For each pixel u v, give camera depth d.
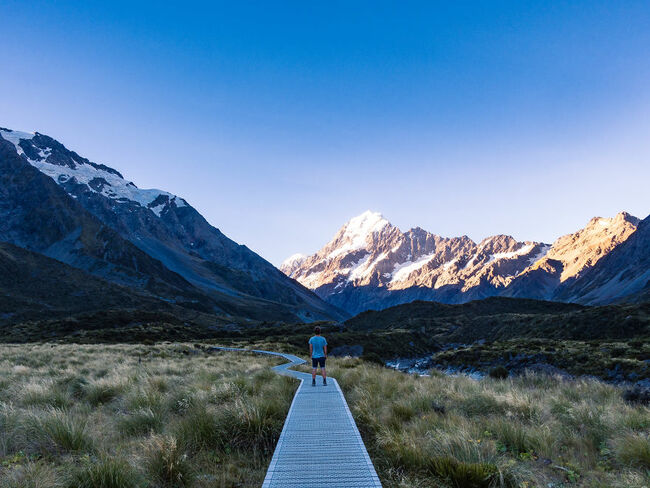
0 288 153.38
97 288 183.38
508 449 6.91
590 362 34.91
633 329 69.62
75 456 6.27
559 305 166.75
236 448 7.16
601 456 6.62
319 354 13.97
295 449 6.76
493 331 111.00
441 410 9.43
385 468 6.23
